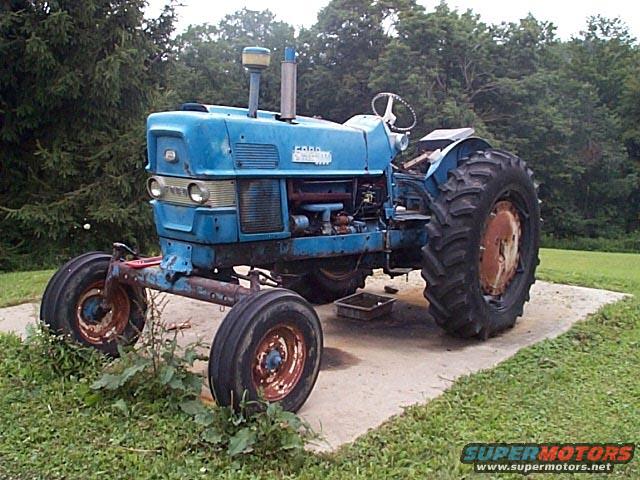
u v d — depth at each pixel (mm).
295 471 2797
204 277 3730
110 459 2854
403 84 21172
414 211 4969
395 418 3307
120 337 4016
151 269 3805
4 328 4824
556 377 3896
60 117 10453
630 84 28047
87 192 10305
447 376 3934
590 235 26453
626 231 27219
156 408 3275
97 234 10836
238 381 3082
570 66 29688
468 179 4492
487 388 3707
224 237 3574
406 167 5105
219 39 26906
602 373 3990
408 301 5801
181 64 23391
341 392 3664
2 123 10234
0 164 10516
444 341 4656
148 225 10734
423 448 2984
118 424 3154
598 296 5910
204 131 3473
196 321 4977
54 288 3857
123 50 10055
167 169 3658
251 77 3836
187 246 3674
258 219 3717
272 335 3258
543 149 24250
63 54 10109
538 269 7266
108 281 3926
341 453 2936
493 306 4688
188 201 3588
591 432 3178
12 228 10531
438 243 4371
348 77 23016
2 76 9789
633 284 6539
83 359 3789
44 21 9602
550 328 4957
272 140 3756
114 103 10469
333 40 23828
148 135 3723
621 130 27859
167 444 2969
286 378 3332
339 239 4234
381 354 4348
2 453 2896
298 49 24641
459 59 22734
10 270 10133
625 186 26328
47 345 3766
